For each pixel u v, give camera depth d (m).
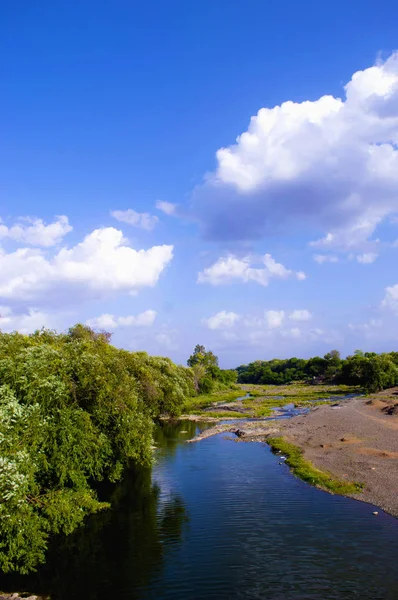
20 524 18.84
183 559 22.27
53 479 24.72
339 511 28.27
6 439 19.64
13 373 24.06
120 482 37.66
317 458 42.84
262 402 110.44
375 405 81.88
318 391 144.00
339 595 18.28
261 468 41.06
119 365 32.50
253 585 19.39
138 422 31.03
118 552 23.44
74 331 53.09
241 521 27.22
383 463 38.91
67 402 25.78
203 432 65.06
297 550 22.69
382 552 22.05
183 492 33.97
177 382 69.56
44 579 20.83
